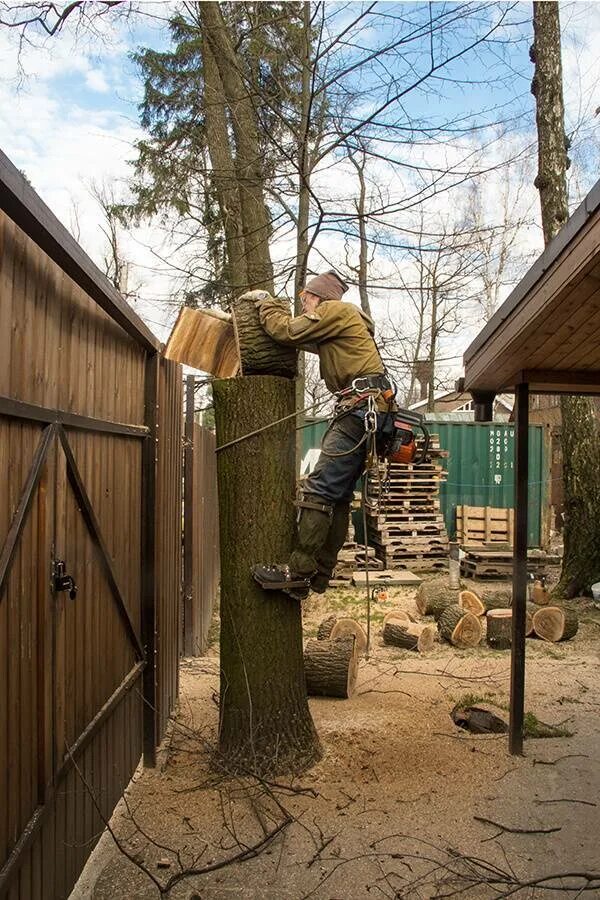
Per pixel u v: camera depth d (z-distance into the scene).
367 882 3.06
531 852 3.30
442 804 3.76
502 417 26.38
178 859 3.21
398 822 3.57
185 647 6.95
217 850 3.33
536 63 9.17
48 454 2.54
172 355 4.11
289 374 4.25
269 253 8.39
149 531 4.31
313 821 3.57
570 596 9.41
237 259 8.46
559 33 9.09
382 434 3.88
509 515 12.39
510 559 10.95
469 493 13.19
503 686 5.95
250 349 4.08
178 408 5.46
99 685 3.32
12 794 2.23
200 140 9.45
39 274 2.47
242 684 4.11
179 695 5.62
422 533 11.48
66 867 2.82
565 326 3.78
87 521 3.11
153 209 11.50
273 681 4.10
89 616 3.16
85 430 3.12
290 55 7.37
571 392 4.80
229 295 8.92
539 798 3.84
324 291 4.09
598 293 3.38
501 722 4.88
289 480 4.18
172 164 8.96
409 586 10.41
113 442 3.63
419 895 2.97
